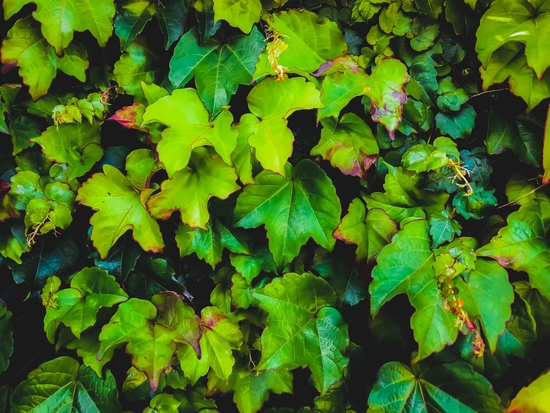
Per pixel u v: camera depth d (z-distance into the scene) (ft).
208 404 2.09
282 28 1.98
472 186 1.98
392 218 1.98
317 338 1.99
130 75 2.04
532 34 1.87
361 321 2.09
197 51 1.97
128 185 1.99
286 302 1.99
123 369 2.14
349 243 1.92
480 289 1.85
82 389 2.04
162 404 2.05
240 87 1.99
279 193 1.98
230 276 2.10
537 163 1.97
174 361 2.08
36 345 2.16
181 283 2.12
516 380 1.98
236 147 1.89
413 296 1.85
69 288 2.02
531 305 1.94
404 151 2.04
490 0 1.96
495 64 1.95
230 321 2.05
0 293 2.12
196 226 1.90
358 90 1.91
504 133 2.00
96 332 2.02
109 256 2.05
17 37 1.97
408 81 1.93
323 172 1.96
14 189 2.00
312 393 2.14
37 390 2.01
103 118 2.06
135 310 1.98
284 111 1.85
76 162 2.04
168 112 1.87
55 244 2.07
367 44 2.10
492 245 1.88
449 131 2.03
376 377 1.93
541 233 1.91
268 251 2.06
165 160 1.82
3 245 2.02
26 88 2.06
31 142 2.05
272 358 1.94
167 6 1.99
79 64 2.03
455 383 1.89
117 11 1.98
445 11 2.00
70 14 1.93
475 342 1.81
